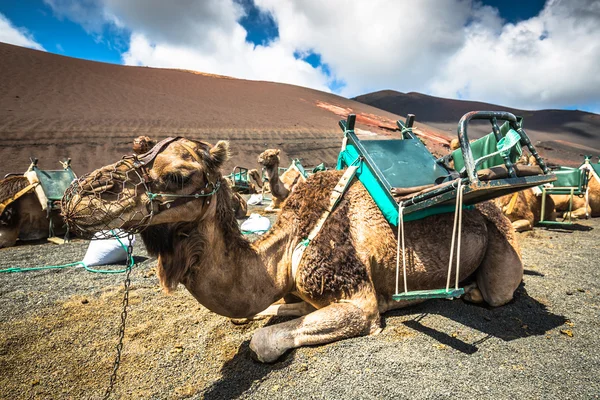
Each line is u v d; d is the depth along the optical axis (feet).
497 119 10.12
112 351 10.72
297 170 43.39
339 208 11.17
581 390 8.14
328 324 9.86
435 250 11.76
